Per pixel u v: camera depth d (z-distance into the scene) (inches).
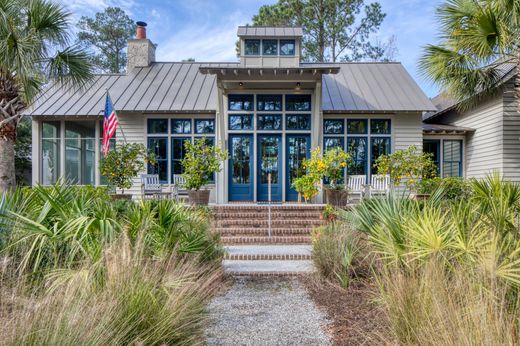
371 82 471.2
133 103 427.2
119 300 92.4
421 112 421.7
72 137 453.1
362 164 435.8
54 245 124.7
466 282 92.6
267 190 425.7
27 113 422.3
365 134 435.5
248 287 181.2
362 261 165.9
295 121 426.9
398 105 419.5
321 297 157.2
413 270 108.0
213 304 151.9
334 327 126.3
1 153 251.4
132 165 366.6
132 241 139.9
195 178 350.3
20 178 642.2
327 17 746.2
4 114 251.4
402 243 129.6
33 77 281.3
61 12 262.7
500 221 122.6
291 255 239.8
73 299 87.3
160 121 440.1
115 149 386.9
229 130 423.5
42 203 152.6
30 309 78.9
